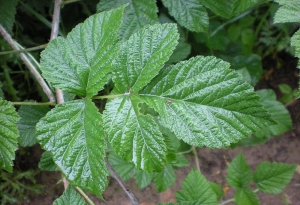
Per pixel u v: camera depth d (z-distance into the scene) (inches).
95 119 14.3
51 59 15.0
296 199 29.9
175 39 14.6
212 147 14.2
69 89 14.9
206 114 14.3
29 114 19.5
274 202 29.8
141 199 28.7
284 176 23.3
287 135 31.5
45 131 14.2
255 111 14.2
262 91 25.3
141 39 14.7
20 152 26.9
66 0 19.5
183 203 16.8
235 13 18.6
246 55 28.8
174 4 19.7
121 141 14.1
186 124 14.2
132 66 14.6
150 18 19.0
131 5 19.0
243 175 23.2
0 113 14.9
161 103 14.4
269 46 31.3
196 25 19.8
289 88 31.5
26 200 26.9
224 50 28.8
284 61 33.0
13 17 21.1
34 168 27.2
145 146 14.1
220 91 14.3
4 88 24.4
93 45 15.0
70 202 15.4
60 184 27.7
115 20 15.0
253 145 28.8
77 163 14.0
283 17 16.3
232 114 14.2
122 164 22.6
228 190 29.8
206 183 21.5
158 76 14.7
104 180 13.9
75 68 14.9
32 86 26.6
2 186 25.4
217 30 27.7
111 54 14.7
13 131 14.9
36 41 26.6
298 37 15.9
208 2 19.3
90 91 14.8
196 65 14.5
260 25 28.7
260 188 23.4
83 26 15.2
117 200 28.2
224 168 30.3
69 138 14.2
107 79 14.7
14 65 25.4
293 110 32.1
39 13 25.0
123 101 14.6
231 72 14.3
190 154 26.0
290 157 31.1
